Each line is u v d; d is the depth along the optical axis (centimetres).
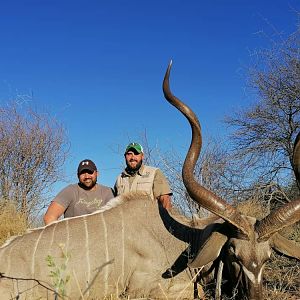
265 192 651
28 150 677
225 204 238
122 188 358
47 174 683
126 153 358
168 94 251
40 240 269
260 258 233
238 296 239
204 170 589
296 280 301
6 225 477
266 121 699
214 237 239
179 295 244
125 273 269
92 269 265
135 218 277
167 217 281
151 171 355
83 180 351
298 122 683
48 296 258
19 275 260
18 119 689
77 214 346
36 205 670
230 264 241
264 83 695
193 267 234
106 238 271
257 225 238
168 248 271
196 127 248
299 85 678
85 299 264
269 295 271
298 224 402
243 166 659
